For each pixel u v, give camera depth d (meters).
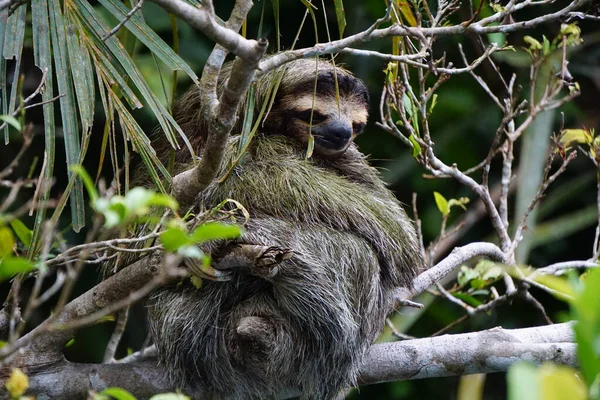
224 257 9.16
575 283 6.00
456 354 10.77
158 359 10.51
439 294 13.57
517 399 4.98
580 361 5.68
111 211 5.91
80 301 9.59
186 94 12.26
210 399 10.61
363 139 19.00
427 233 18.88
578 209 19.77
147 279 9.21
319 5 18.16
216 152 8.40
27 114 17.45
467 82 19.14
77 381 10.07
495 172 19.52
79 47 9.48
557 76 13.93
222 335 10.38
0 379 9.62
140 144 9.37
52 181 7.92
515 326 18.39
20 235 9.66
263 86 11.69
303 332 10.34
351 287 10.59
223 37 7.45
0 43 9.26
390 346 11.02
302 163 11.12
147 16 16.95
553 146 13.23
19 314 9.65
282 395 10.80
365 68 18.34
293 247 10.07
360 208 10.96
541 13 18.03
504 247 13.20
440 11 10.98
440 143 19.02
